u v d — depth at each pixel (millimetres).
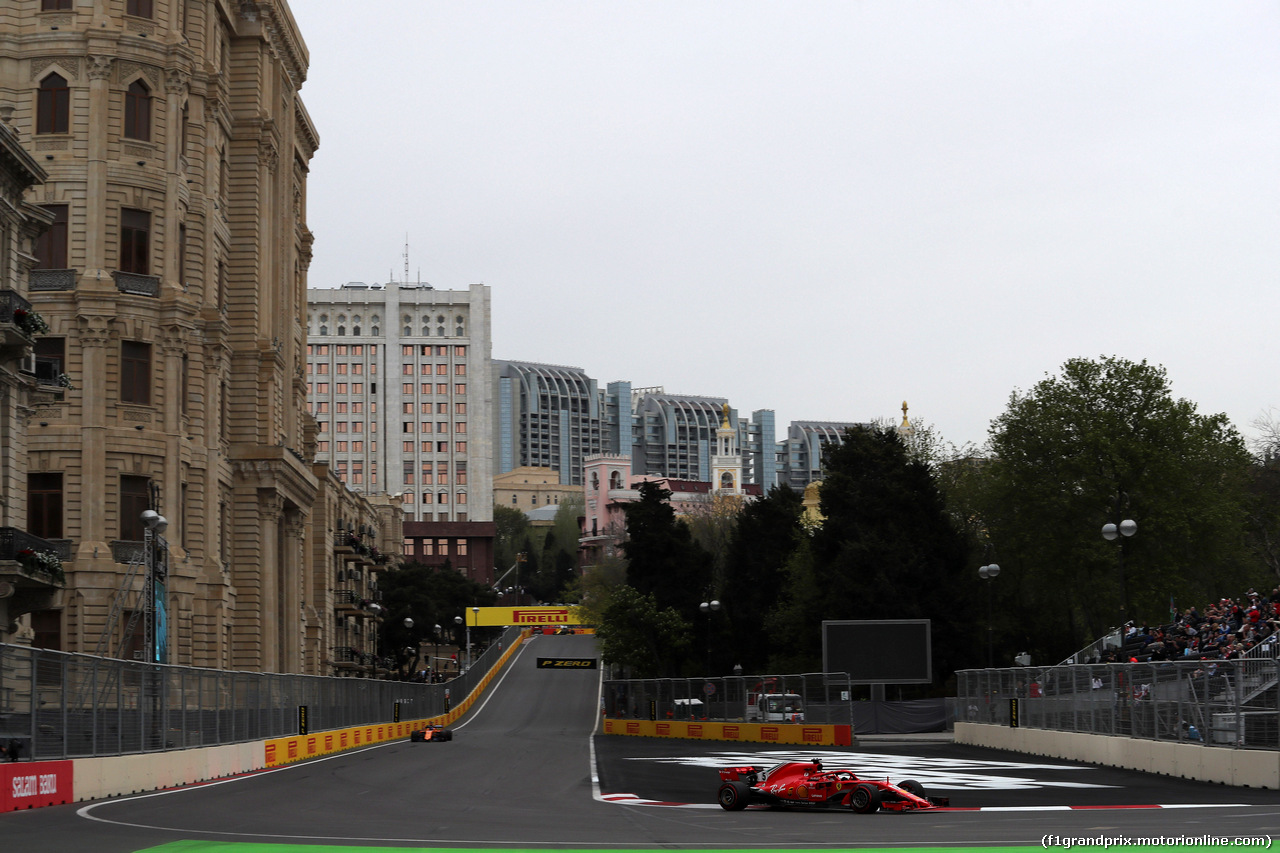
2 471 42125
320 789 31844
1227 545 76250
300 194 84938
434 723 91875
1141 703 35531
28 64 58188
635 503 105250
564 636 177000
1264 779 27938
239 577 65875
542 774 38344
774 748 55500
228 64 69000
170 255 59531
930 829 19766
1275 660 27812
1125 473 73500
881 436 85812
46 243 57562
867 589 79000
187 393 60719
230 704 40938
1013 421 79562
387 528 156500
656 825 21328
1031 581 87250
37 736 26781
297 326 83125
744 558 103812
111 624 52781
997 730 49750
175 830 20375
